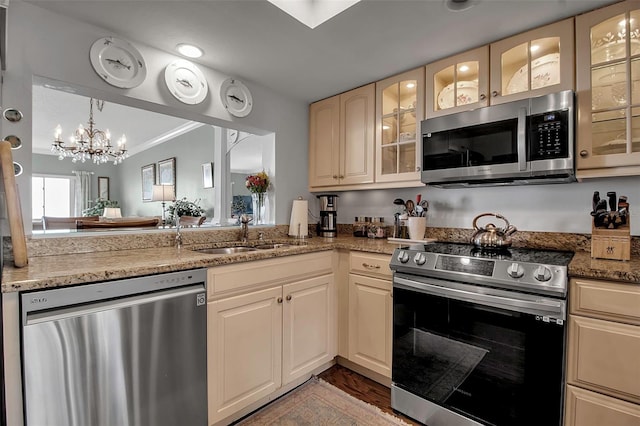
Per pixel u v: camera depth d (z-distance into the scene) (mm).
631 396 1182
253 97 2398
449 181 1909
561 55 1588
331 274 2178
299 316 1952
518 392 1394
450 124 1868
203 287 1492
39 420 1064
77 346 1132
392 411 1779
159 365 1337
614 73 1503
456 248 1859
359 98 2459
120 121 4441
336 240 2447
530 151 1594
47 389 1078
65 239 1613
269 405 1806
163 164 5273
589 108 1516
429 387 1667
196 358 1456
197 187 4457
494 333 1466
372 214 2732
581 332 1276
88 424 1159
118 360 1226
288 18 1591
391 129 2314
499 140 1688
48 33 1518
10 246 1408
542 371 1331
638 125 1443
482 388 1496
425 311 1691
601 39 1535
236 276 1624
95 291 1186
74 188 6816
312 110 2816
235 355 1618
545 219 1911
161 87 1896
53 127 4750
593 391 1258
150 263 1365
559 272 1302
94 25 1644
